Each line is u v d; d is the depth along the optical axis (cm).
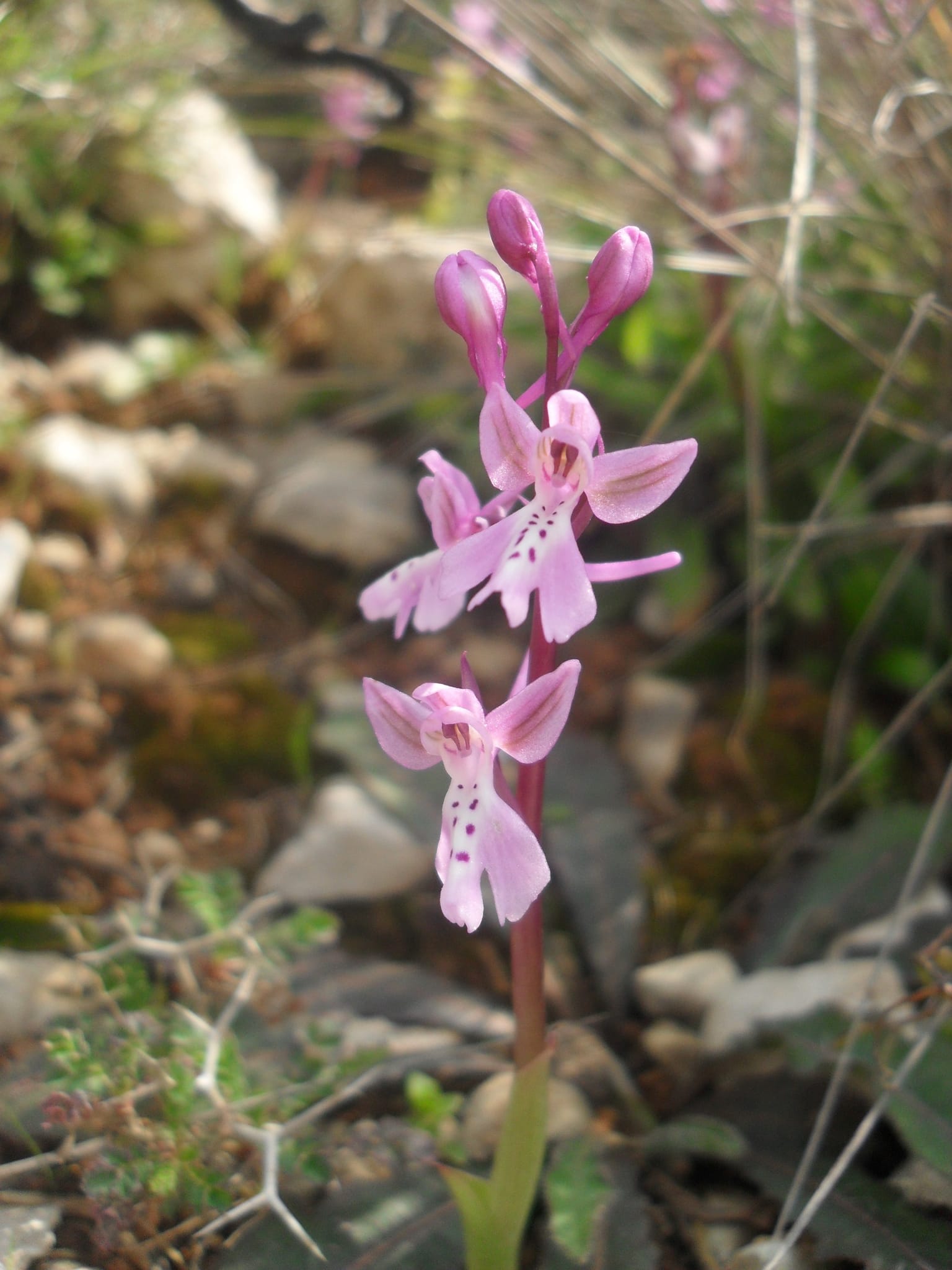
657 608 22
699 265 17
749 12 20
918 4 18
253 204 27
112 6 25
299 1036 14
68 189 25
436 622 11
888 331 21
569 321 23
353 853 17
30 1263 12
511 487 10
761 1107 14
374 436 25
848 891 16
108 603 21
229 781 19
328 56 22
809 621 21
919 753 20
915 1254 12
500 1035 15
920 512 17
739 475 21
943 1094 13
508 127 23
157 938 15
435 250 24
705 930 17
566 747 19
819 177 21
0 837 17
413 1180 13
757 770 19
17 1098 13
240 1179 12
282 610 22
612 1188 13
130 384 24
